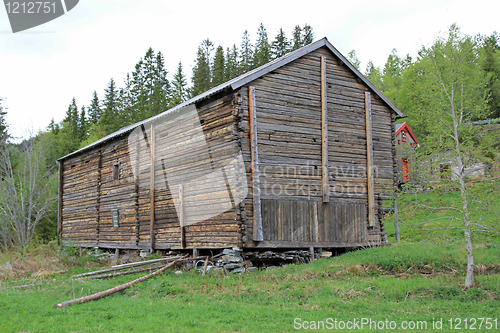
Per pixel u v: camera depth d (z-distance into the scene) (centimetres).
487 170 1271
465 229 1239
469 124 1295
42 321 930
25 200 3666
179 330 856
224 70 6006
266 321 935
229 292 1215
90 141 5653
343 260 1524
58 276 1570
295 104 1692
